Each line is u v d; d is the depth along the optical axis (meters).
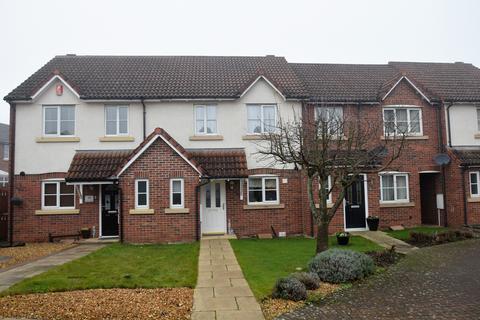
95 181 15.16
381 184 18.11
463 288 8.52
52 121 16.72
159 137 15.16
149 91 16.98
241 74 19.03
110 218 16.50
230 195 16.66
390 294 8.12
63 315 6.73
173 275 9.50
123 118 17.08
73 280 8.96
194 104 17.20
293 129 14.25
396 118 18.48
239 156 16.77
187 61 20.45
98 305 7.23
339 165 13.26
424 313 6.97
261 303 7.45
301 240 15.34
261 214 16.73
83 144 16.66
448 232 14.83
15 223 16.11
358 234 16.17
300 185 17.08
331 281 8.91
